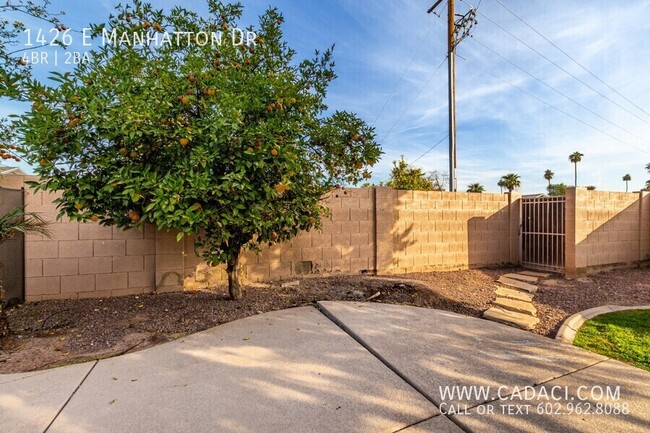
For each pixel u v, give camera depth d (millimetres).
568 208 6816
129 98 3150
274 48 4590
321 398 2344
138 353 3094
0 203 4320
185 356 3025
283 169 3730
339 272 6406
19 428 1988
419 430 2000
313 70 4895
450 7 10242
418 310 4477
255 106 3705
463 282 6293
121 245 4953
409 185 13531
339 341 3393
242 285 5191
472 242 7695
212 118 3408
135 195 3039
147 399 2320
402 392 2432
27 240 4512
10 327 3664
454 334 3611
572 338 3604
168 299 4766
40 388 2459
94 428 1998
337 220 6406
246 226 3777
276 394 2395
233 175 3326
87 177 3283
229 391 2434
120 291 4945
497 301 4934
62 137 3066
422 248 7176
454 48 10258
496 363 2918
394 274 6797
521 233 8117
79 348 3211
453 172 9992
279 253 5992
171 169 3385
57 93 3049
